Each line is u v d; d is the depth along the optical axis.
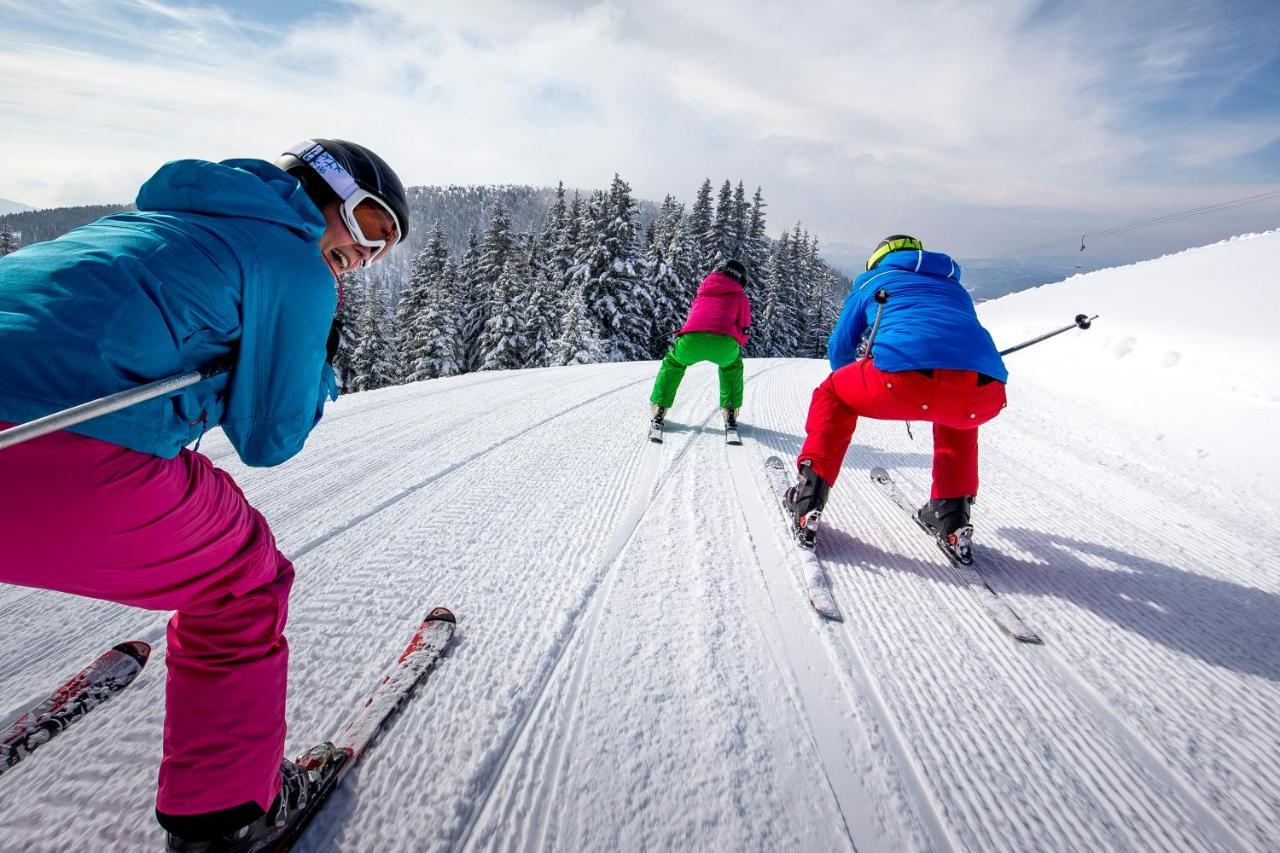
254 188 1.00
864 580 2.33
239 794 1.02
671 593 2.16
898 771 1.43
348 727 1.45
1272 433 4.17
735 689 1.68
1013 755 1.50
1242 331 6.40
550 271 38.56
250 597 1.08
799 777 1.40
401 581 2.17
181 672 1.04
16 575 0.88
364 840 1.21
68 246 0.87
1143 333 7.45
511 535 2.59
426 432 4.44
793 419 5.14
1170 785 1.42
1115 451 4.27
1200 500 3.30
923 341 2.20
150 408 0.86
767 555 2.49
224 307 0.94
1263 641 2.00
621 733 1.50
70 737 1.42
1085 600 2.23
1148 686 1.77
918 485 3.48
